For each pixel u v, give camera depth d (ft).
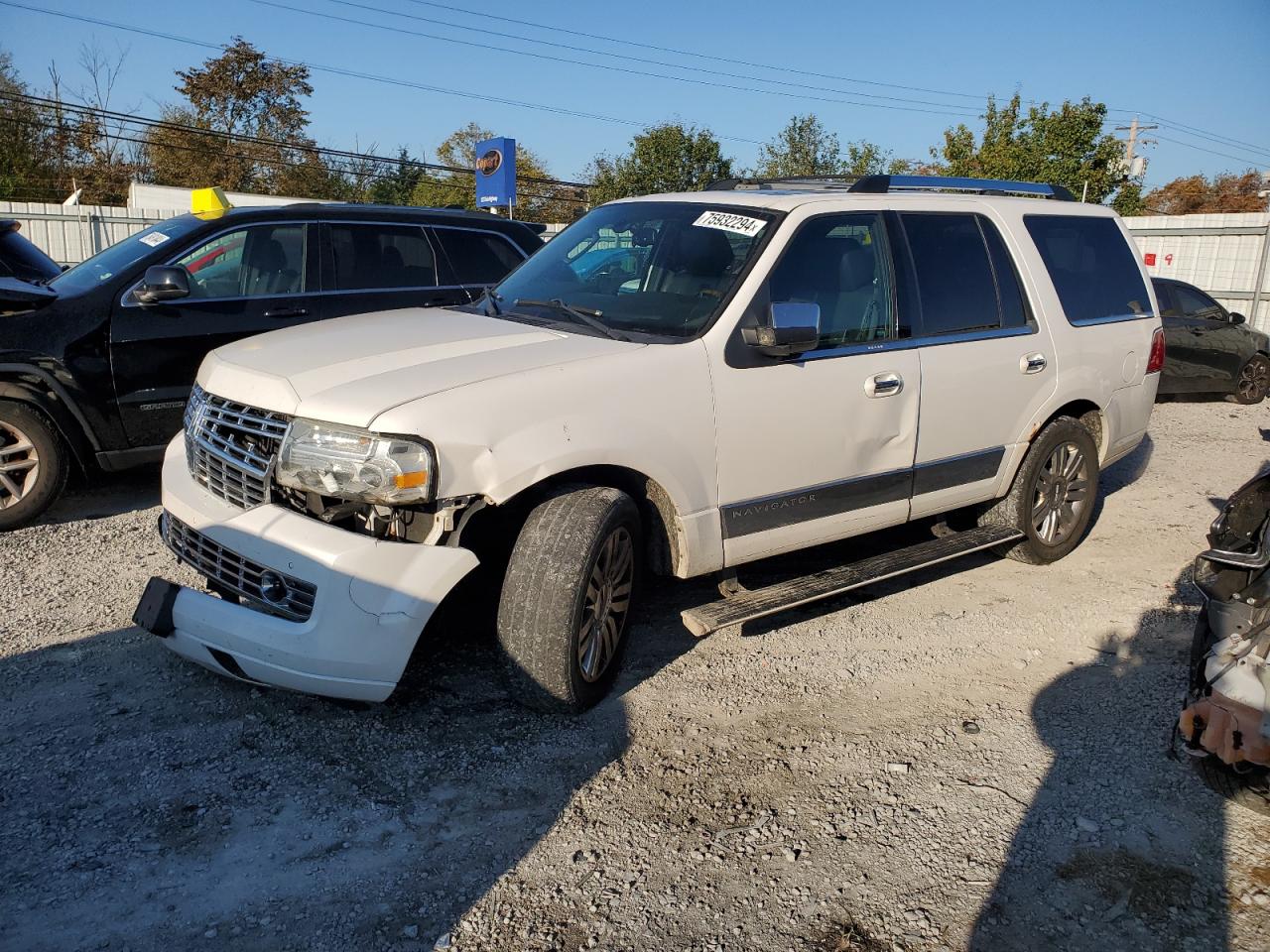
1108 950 9.06
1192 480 26.16
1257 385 40.60
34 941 8.62
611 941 8.97
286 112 160.66
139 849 9.86
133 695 12.76
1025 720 13.03
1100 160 98.07
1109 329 18.90
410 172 161.07
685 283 14.12
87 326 19.20
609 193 117.80
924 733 12.64
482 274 24.70
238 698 12.73
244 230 21.54
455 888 9.57
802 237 14.40
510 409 11.44
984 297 16.88
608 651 12.75
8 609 15.30
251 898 9.29
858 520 15.25
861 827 10.68
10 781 10.82
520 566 11.76
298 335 13.71
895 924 9.29
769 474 13.85
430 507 11.18
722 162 114.93
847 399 14.47
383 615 10.87
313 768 11.34
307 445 11.16
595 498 12.07
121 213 70.90
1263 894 9.82
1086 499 18.93
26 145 137.59
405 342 12.91
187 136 149.89
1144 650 15.26
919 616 16.34
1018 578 18.26
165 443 20.42
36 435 18.88
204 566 12.19
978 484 16.96
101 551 17.98
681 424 12.74
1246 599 9.78
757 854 10.19
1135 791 11.46
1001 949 9.02
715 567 13.67
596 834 10.43
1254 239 59.21
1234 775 10.09
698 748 12.10
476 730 12.23
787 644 15.08
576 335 13.37
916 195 16.47
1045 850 10.39
